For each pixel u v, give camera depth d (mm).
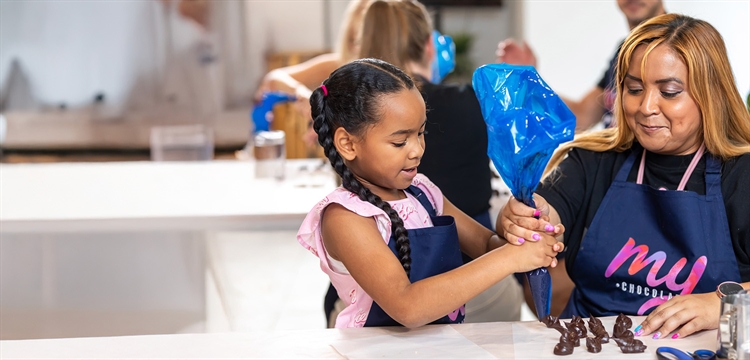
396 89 1175
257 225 2232
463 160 2047
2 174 2955
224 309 2549
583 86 4871
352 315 1330
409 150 1193
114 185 2713
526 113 1160
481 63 5086
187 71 5000
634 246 1396
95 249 2410
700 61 1299
